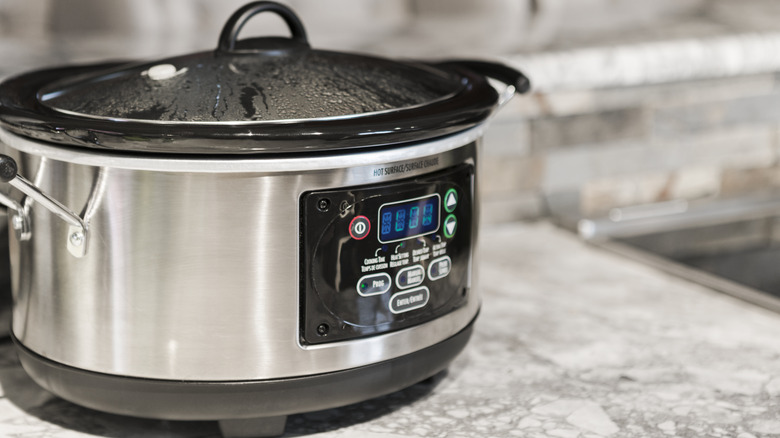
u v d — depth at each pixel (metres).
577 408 0.71
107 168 0.57
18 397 0.73
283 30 1.45
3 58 1.12
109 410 0.63
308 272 0.60
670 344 0.83
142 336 0.60
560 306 0.93
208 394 0.60
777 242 1.28
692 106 1.26
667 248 1.21
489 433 0.67
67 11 1.40
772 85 1.30
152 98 0.60
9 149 0.64
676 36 1.25
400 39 1.33
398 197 0.61
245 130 0.55
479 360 0.80
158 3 1.44
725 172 1.32
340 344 0.62
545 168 1.20
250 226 0.58
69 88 0.64
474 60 0.78
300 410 0.63
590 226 1.17
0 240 0.89
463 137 0.65
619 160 1.24
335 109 0.59
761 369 0.78
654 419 0.69
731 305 0.93
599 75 1.14
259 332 0.60
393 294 0.63
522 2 1.67
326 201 0.59
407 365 0.65
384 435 0.66
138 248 0.58
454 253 0.67
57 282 0.62
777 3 1.68
